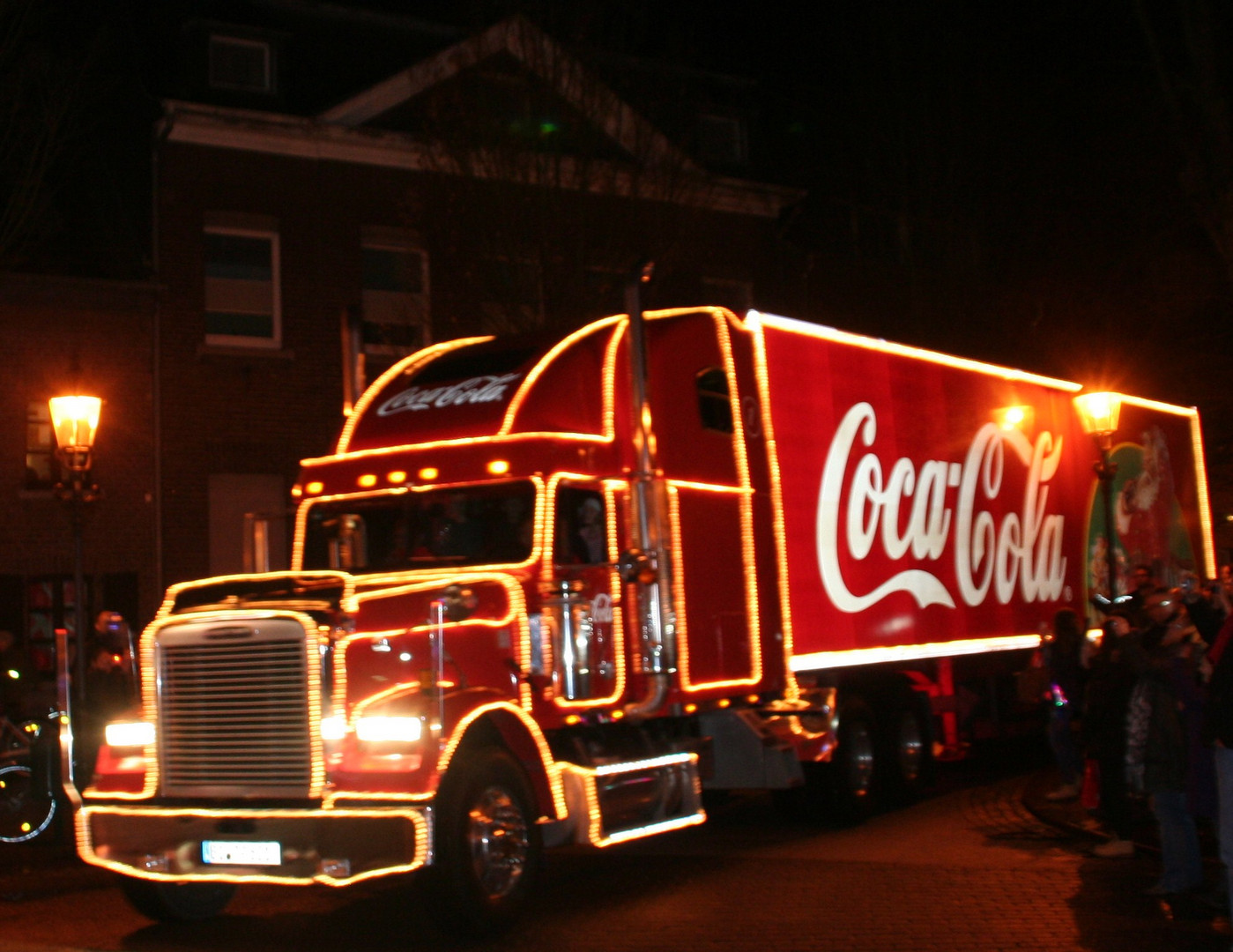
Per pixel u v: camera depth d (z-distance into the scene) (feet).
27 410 64.64
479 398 32.27
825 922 26.99
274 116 70.69
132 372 67.21
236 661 26.55
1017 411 49.83
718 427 35.40
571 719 29.30
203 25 70.90
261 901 31.68
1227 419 87.10
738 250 86.28
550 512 30.01
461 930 25.90
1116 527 56.34
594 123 59.00
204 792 26.66
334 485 32.78
